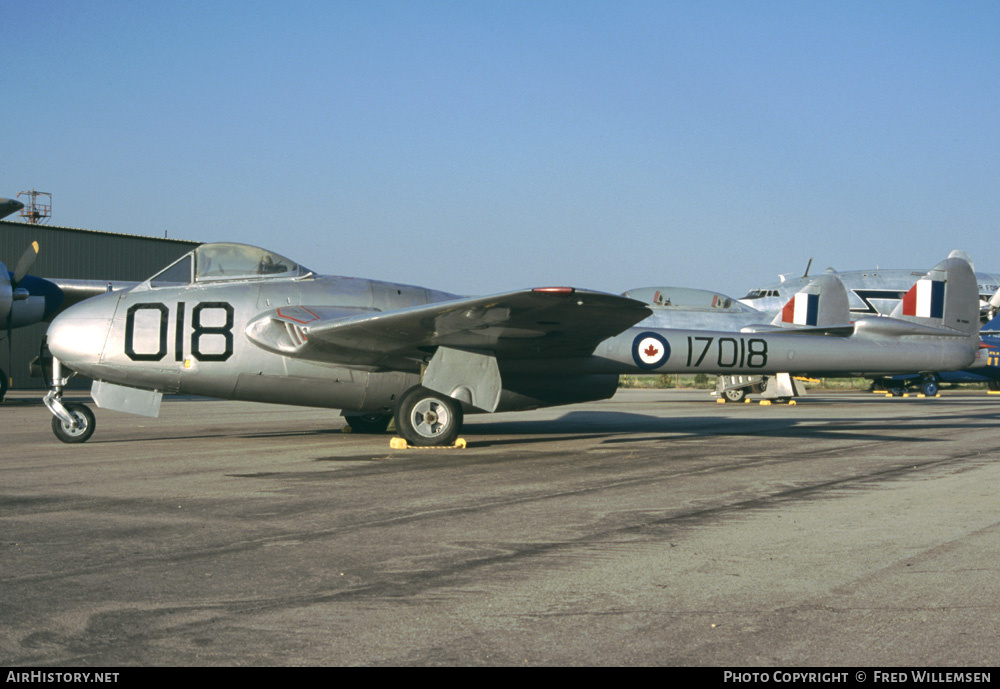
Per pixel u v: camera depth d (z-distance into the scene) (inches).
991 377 1402.6
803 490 296.8
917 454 413.7
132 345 445.7
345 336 427.5
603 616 152.6
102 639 139.9
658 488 300.7
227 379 452.4
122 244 1568.7
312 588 170.1
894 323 564.1
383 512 252.4
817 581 175.9
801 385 1049.5
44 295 889.5
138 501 270.8
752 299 1338.6
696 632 144.3
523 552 201.3
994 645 138.3
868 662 131.0
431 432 438.0
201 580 175.8
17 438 501.4
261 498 277.0
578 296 365.4
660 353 520.7
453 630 145.2
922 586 172.1
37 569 183.9
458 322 407.2
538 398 512.1
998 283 1518.2
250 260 472.7
